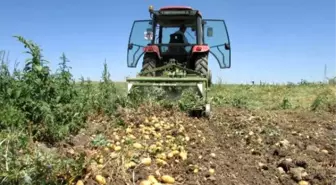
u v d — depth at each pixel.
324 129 7.29
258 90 13.97
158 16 11.50
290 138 6.25
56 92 5.57
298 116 8.80
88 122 6.11
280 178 4.44
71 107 5.65
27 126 4.91
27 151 3.83
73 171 3.65
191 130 6.42
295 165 4.76
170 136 5.68
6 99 5.14
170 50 11.31
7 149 3.53
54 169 3.51
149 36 11.41
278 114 9.07
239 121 7.52
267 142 5.94
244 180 4.28
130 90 7.89
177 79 8.10
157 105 7.57
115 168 3.99
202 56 11.02
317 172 4.53
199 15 11.36
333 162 5.03
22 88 5.23
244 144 5.89
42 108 5.12
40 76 5.44
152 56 10.92
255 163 4.86
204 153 4.98
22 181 3.26
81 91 6.54
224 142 5.94
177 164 4.53
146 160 4.31
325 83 15.60
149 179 3.89
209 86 12.20
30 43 5.41
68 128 5.30
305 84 15.66
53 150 4.54
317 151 5.52
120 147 4.64
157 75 10.88
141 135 5.65
